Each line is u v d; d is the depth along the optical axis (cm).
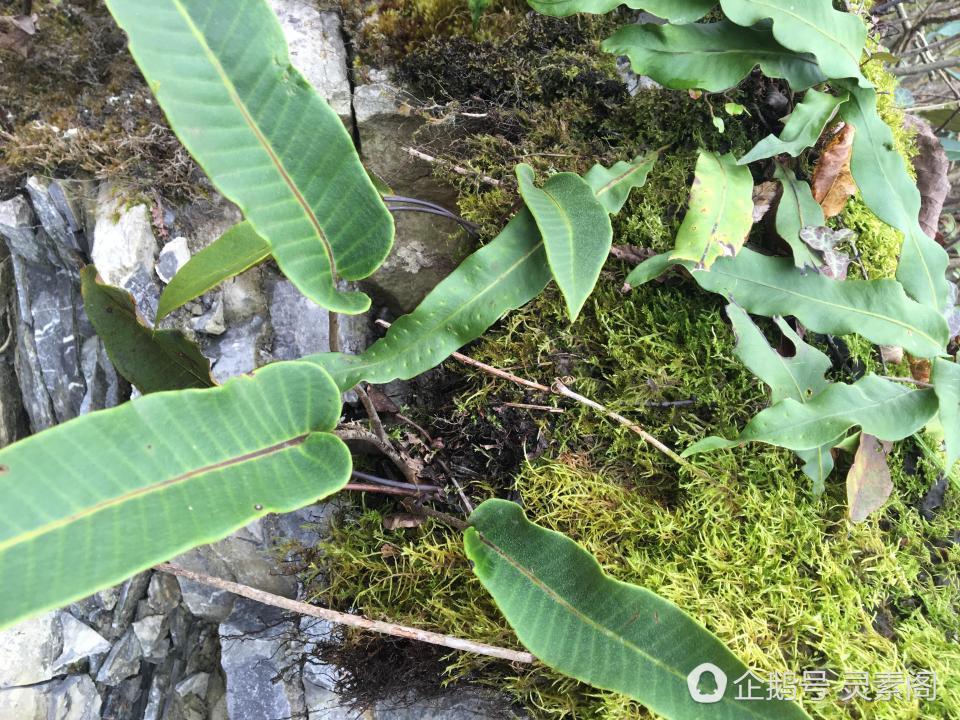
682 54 38
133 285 45
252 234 32
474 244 46
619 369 40
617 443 39
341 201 27
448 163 43
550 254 33
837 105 37
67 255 49
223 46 24
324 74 45
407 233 46
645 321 41
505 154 44
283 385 26
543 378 41
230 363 47
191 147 24
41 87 47
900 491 40
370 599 39
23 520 21
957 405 34
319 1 47
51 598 21
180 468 24
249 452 25
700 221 37
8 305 51
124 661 50
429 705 38
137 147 46
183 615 51
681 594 35
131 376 36
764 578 35
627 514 38
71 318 50
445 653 38
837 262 39
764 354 36
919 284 37
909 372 41
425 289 47
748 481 37
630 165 41
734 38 38
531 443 41
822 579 36
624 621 29
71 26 46
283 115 25
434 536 40
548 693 35
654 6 37
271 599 30
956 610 38
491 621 36
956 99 62
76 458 22
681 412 40
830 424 33
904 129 48
